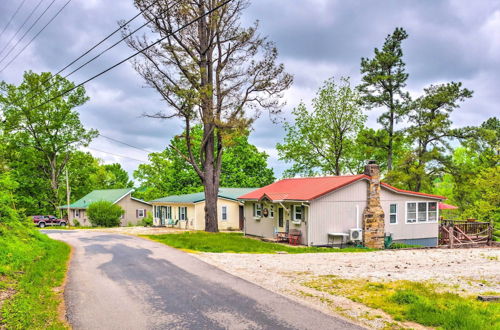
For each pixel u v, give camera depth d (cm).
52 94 4788
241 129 2766
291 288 1080
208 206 3009
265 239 2597
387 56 3697
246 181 5044
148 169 6206
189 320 812
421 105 3566
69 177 5497
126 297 995
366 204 2433
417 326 767
